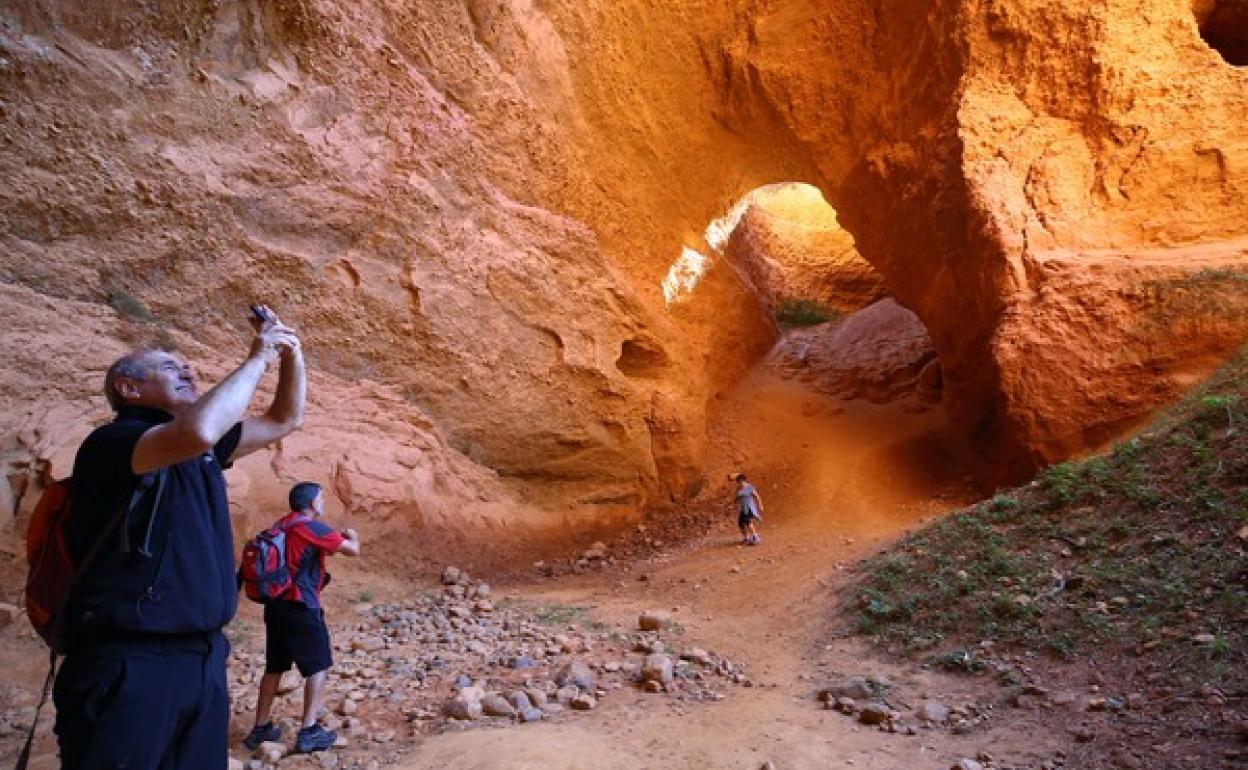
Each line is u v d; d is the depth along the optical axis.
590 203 15.13
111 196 8.85
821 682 6.18
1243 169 11.88
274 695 4.98
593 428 13.52
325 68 11.05
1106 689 5.30
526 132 13.88
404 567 9.95
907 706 5.53
